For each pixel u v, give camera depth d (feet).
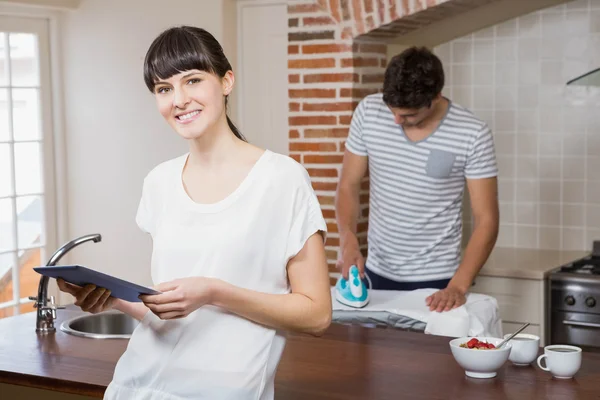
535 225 16.71
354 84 15.66
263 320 6.36
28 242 18.80
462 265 11.59
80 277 6.15
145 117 18.25
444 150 11.73
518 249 16.67
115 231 18.95
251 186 6.48
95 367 8.54
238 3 17.22
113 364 8.66
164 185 6.83
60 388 8.14
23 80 18.44
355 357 8.73
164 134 18.10
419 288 12.13
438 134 11.78
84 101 18.86
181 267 6.54
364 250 16.20
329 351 8.96
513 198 16.87
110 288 6.30
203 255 6.47
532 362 8.44
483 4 15.49
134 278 18.90
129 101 18.37
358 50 15.72
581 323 13.97
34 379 8.28
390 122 12.06
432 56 11.27
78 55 18.78
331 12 15.61
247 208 6.46
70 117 19.08
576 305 14.01
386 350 8.98
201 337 6.48
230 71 6.56
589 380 7.88
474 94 17.01
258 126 17.38
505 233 16.99
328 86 15.81
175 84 6.29
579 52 16.05
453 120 11.78
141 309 7.01
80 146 19.07
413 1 14.97
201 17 17.25
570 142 16.28
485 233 11.71
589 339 13.96
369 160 12.47
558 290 14.14
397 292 11.84
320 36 15.79
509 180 16.87
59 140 19.10
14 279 18.56
